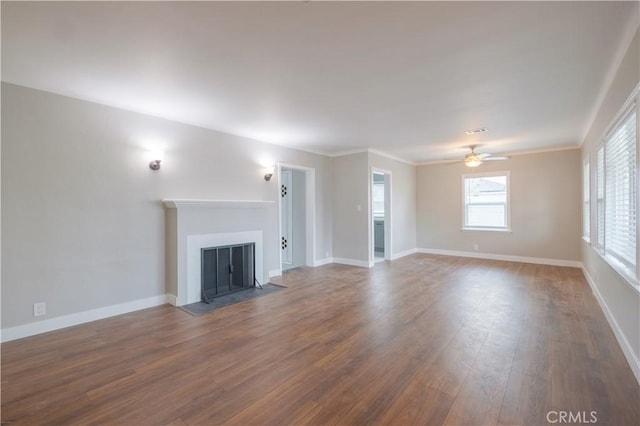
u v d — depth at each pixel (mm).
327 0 1726
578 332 2898
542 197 6199
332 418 1754
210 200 4211
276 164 5406
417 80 2840
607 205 3248
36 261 2943
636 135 2166
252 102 3383
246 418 1765
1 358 2475
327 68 2596
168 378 2182
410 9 1817
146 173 3732
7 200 2783
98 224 3344
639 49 2012
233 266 4441
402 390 2018
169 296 3887
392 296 4125
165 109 3613
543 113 3783
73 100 3170
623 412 1780
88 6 1758
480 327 3041
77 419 1769
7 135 2779
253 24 1964
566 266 5926
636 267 2180
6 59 2396
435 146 5777
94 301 3314
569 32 2086
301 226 6414
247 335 2906
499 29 2047
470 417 1749
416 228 7961
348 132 4699
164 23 1945
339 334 2910
